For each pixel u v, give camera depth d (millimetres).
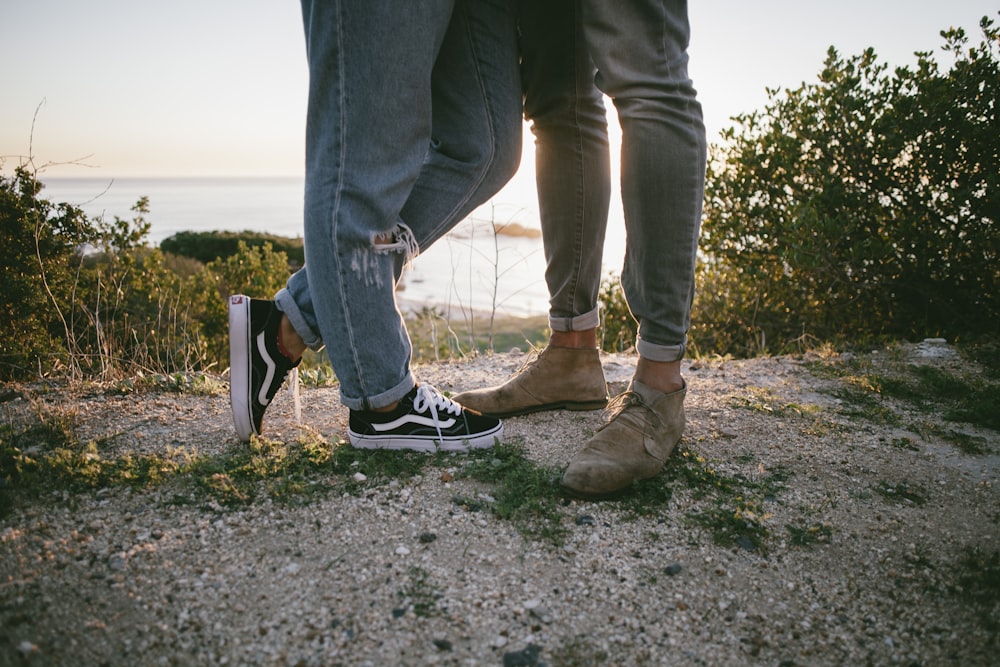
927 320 3484
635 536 1242
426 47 1234
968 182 3273
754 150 3785
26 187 3152
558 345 1812
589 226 1695
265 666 905
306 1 1285
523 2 1547
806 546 1230
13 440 1545
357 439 1501
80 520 1199
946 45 3252
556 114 1623
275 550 1146
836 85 3537
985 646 987
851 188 3533
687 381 2277
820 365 2518
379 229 1306
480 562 1144
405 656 937
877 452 1649
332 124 1239
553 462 1521
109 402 1847
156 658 905
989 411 1950
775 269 4000
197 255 21969
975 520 1338
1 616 945
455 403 1587
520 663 934
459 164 1438
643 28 1275
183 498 1281
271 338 1460
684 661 958
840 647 993
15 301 2896
